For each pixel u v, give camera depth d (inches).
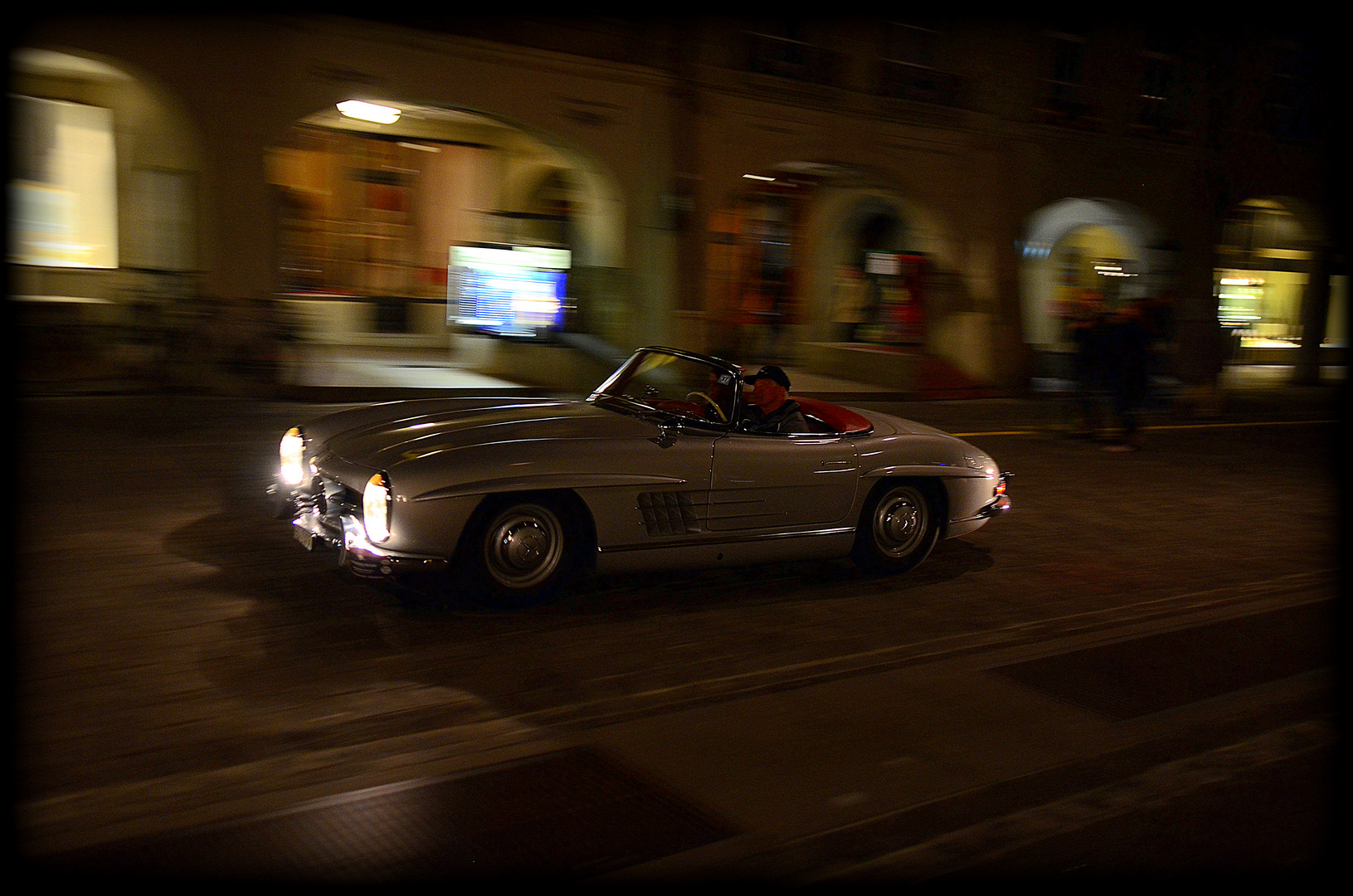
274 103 454.9
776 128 589.3
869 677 183.0
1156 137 741.9
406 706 157.0
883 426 254.5
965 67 653.3
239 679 161.6
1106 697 179.9
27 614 182.2
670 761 146.0
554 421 215.9
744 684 176.1
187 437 348.2
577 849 121.7
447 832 123.2
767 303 709.3
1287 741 166.2
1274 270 862.5
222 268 454.0
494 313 564.1
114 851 113.9
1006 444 460.1
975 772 148.7
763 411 235.6
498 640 186.4
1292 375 872.9
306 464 212.1
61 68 448.5
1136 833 134.5
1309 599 253.0
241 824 121.3
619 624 200.7
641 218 557.3
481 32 496.4
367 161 622.8
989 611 227.5
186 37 434.6
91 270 474.6
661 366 236.2
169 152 453.7
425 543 184.7
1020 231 688.4
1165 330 662.5
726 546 217.6
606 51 531.8
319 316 613.3
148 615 185.5
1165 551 292.7
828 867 121.8
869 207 748.0
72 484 275.4
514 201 660.1
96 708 148.4
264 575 210.7
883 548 243.4
